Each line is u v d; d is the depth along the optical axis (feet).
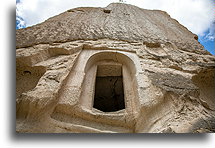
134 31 22.80
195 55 18.31
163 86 10.44
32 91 8.96
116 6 38.63
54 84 10.04
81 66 13.55
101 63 16.15
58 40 17.08
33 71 12.90
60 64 12.84
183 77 12.61
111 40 18.71
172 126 7.74
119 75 16.79
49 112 8.69
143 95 10.36
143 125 9.09
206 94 13.38
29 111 8.04
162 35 23.40
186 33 28.55
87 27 22.54
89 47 16.66
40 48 14.67
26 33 19.15
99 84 19.06
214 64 15.34
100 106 21.18
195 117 8.38
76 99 9.82
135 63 14.25
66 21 25.02
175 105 9.33
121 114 9.82
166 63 14.85
